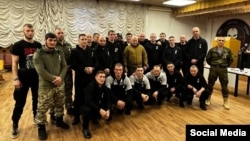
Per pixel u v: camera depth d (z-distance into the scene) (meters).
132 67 4.26
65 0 7.96
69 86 3.40
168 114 3.72
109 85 3.48
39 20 7.69
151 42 4.68
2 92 4.91
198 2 8.27
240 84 6.80
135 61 4.24
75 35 8.27
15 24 7.46
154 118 3.52
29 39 2.67
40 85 2.62
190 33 10.41
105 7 8.60
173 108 4.06
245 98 5.02
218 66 4.13
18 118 2.78
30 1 7.53
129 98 3.54
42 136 2.69
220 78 4.17
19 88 2.63
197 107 4.16
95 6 8.45
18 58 2.61
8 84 5.72
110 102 3.18
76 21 8.23
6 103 4.10
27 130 2.93
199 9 8.29
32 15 7.60
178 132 3.01
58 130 2.96
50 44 2.57
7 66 7.50
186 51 4.60
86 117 2.83
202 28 10.55
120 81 3.50
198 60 4.43
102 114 2.88
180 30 10.19
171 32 10.00
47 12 7.74
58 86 2.70
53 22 7.84
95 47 3.77
